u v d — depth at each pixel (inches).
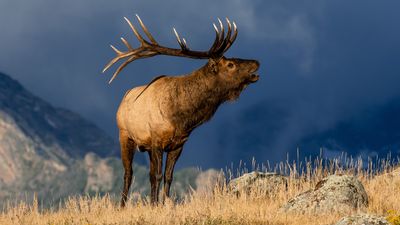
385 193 1535.4
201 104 1608.0
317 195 1432.1
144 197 1600.6
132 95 1708.9
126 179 1750.7
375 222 1128.2
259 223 1262.3
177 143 1621.6
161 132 1604.3
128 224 1266.0
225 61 1610.5
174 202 1478.8
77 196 1514.5
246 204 1504.7
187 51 1600.6
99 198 1526.8
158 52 1620.3
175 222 1241.4
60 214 1470.2
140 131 1656.0
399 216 1126.4
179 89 1605.6
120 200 1654.8
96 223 1322.6
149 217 1311.5
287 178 1750.7
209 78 1606.8
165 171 1619.1
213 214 1331.2
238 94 1632.6
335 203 1406.3
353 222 1134.4
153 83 1657.2
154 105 1610.5
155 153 1612.9
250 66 1612.9
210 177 1611.7
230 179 1717.5
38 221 1368.1
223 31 1609.3
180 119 1601.9
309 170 1731.1
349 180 1462.8
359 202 1428.4
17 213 1406.3
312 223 1246.3
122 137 1763.0
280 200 1579.7
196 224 1236.5
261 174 1739.7
